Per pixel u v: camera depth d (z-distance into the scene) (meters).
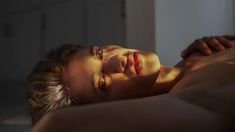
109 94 0.59
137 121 0.29
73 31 2.23
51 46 2.32
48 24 2.33
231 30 1.28
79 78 0.60
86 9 2.19
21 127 1.19
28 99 0.62
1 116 1.44
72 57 0.62
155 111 0.30
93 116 0.28
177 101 0.34
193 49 0.71
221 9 1.26
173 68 0.66
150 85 0.60
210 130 0.32
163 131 0.29
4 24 2.48
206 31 1.21
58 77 0.61
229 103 0.36
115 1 2.08
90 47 0.63
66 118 0.27
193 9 1.17
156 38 1.07
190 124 0.30
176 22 1.12
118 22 2.08
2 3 2.47
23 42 2.43
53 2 2.31
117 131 0.27
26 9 2.41
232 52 0.61
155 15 1.07
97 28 2.15
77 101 0.61
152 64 0.59
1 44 2.51
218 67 0.50
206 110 0.34
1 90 2.47
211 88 0.40
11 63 2.47
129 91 0.60
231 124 0.34
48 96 0.60
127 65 0.59
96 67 0.60
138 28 1.12
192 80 0.49
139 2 1.11
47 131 0.27
